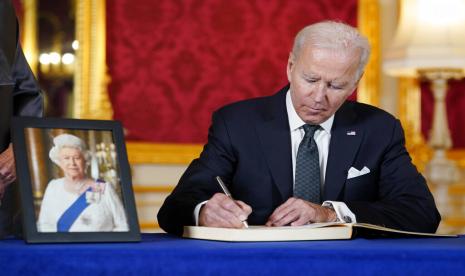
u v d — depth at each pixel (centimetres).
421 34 618
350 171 326
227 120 336
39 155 232
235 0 684
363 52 310
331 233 254
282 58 690
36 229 224
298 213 281
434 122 647
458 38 612
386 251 212
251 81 686
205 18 679
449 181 647
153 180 671
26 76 317
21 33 636
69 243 225
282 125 333
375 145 333
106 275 203
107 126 243
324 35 304
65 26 645
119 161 240
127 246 217
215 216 276
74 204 231
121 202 236
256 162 329
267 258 208
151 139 668
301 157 326
